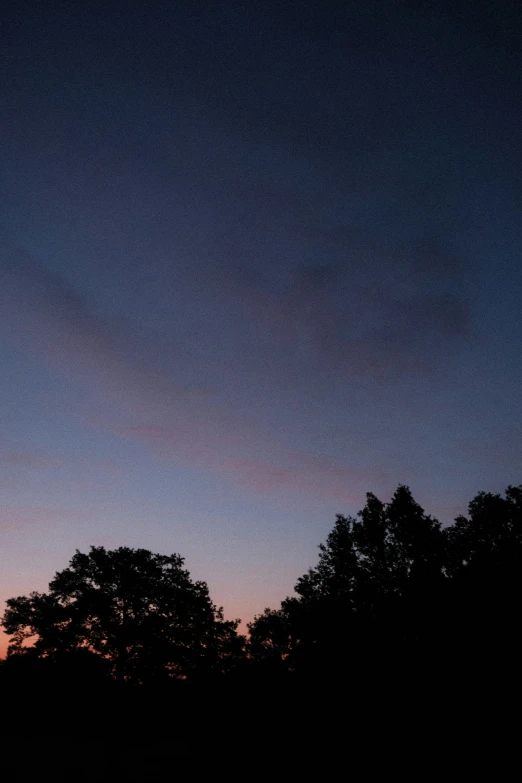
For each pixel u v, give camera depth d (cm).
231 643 3622
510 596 2027
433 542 2442
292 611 2608
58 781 2075
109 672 3412
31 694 3338
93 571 3747
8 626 3534
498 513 2403
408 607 2255
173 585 3897
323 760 1914
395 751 1800
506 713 1770
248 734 2247
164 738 2864
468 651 1977
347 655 2234
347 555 2584
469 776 1611
